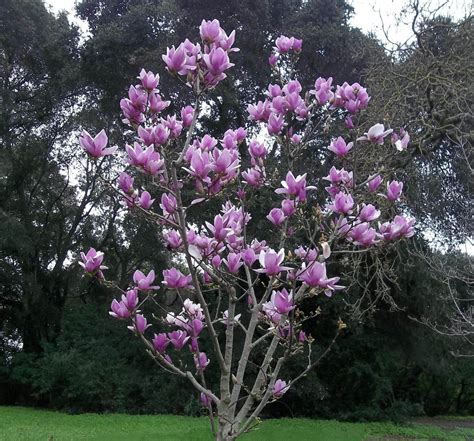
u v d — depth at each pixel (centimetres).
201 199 210
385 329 1378
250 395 243
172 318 265
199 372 261
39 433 1035
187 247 218
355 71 1166
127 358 1535
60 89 1722
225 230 225
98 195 1784
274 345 253
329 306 1178
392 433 1226
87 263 224
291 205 242
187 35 1204
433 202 965
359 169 667
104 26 1357
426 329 1298
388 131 257
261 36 1233
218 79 223
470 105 834
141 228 1480
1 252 1688
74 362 1486
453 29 869
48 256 1827
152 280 237
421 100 778
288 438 1002
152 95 221
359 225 235
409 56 853
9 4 1631
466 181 931
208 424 1170
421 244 1030
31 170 1725
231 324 258
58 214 1838
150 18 1260
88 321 1655
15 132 1811
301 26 1245
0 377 1703
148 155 209
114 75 1370
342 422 1338
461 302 1255
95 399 1439
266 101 291
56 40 1688
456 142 791
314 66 1246
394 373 1598
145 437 982
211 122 1348
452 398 1855
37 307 1789
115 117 1446
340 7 1277
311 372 1312
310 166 959
